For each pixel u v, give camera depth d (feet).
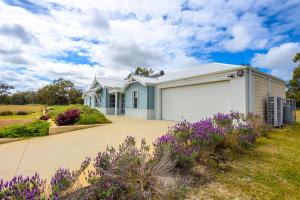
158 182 8.31
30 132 22.59
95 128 28.81
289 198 8.58
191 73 39.99
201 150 12.35
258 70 27.99
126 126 30.53
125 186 7.77
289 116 36.55
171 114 40.16
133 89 49.70
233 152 14.53
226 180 10.32
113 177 7.82
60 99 144.25
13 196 5.23
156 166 8.71
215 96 30.91
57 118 30.71
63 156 14.52
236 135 15.29
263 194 8.90
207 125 14.65
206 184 9.81
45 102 138.00
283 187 9.62
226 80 29.17
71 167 12.03
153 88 44.52
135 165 8.61
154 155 10.12
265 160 13.67
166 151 10.18
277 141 20.29
